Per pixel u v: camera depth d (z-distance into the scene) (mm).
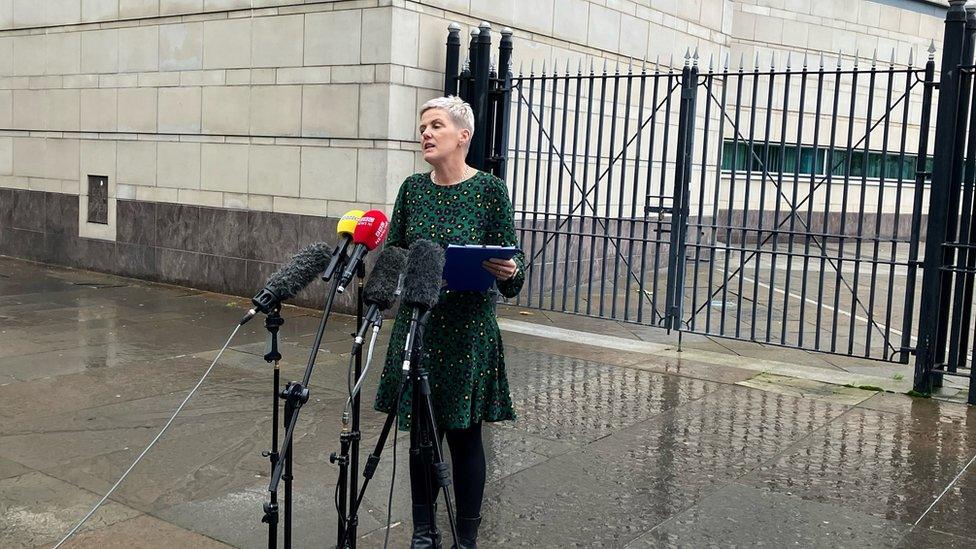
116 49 11125
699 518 4305
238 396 6129
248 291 10125
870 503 4547
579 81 8391
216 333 8164
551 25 10914
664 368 7414
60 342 7598
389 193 8945
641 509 4398
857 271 6949
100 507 4227
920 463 5172
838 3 19359
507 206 3598
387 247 3254
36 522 4035
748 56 18547
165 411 5746
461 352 3502
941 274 6645
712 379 7086
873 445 5488
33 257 12406
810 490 4711
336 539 3953
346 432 3311
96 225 11617
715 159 15164
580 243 8383
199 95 10359
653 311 8195
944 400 6594
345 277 3123
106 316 8828
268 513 3123
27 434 5246
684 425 5816
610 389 6684
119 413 5688
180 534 3963
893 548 4016
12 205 12562
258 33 9773
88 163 11617
